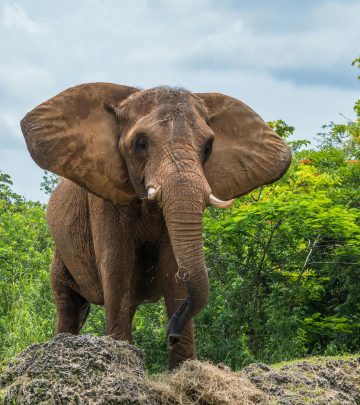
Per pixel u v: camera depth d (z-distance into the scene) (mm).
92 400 8117
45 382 8258
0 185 21344
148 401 8266
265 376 9547
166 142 9555
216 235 15133
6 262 16422
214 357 14055
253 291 15031
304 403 9070
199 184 9227
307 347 15672
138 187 10000
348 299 15719
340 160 20297
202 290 8977
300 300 15672
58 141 10414
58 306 12945
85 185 10414
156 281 10977
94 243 10883
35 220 18734
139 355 8930
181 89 10180
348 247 15438
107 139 10445
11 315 15016
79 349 8555
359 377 10336
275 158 11062
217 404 8648
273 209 14461
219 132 10922
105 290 10555
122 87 10680
